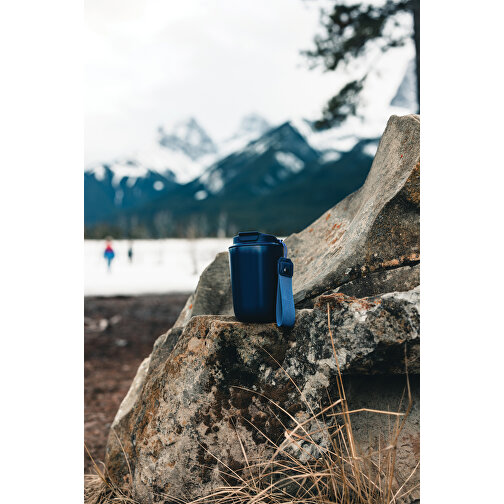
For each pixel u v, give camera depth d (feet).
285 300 6.15
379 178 7.47
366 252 6.81
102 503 7.14
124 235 242.37
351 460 6.02
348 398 6.46
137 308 35.14
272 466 6.11
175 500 6.25
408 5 24.64
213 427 6.23
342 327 6.20
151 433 6.53
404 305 6.18
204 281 9.50
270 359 6.30
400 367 6.23
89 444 11.10
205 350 6.42
